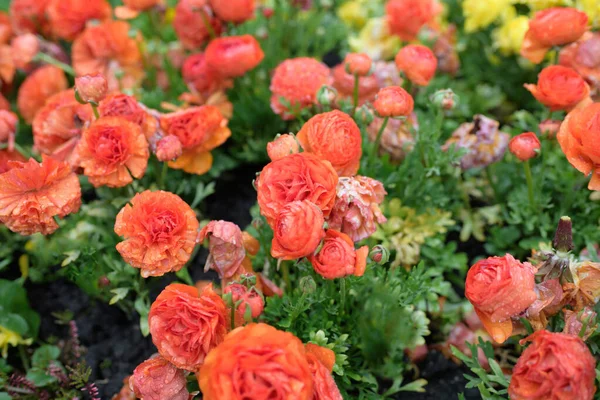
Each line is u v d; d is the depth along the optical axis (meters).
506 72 1.07
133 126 0.77
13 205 0.73
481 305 0.65
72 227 0.87
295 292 0.75
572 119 0.72
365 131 0.84
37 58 1.06
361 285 0.76
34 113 1.01
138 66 1.06
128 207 0.72
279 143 0.71
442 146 0.87
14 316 0.84
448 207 0.91
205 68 0.96
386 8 1.02
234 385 0.58
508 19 1.01
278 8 1.10
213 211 0.98
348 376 0.77
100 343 0.87
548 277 0.69
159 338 0.66
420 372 0.82
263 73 1.08
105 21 1.08
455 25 1.17
